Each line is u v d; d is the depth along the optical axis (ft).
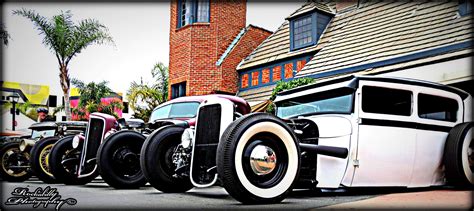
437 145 16.94
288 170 12.93
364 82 15.49
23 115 92.38
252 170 12.44
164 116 26.23
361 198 14.14
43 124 31.12
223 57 52.70
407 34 35.37
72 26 60.75
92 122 21.18
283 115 17.83
